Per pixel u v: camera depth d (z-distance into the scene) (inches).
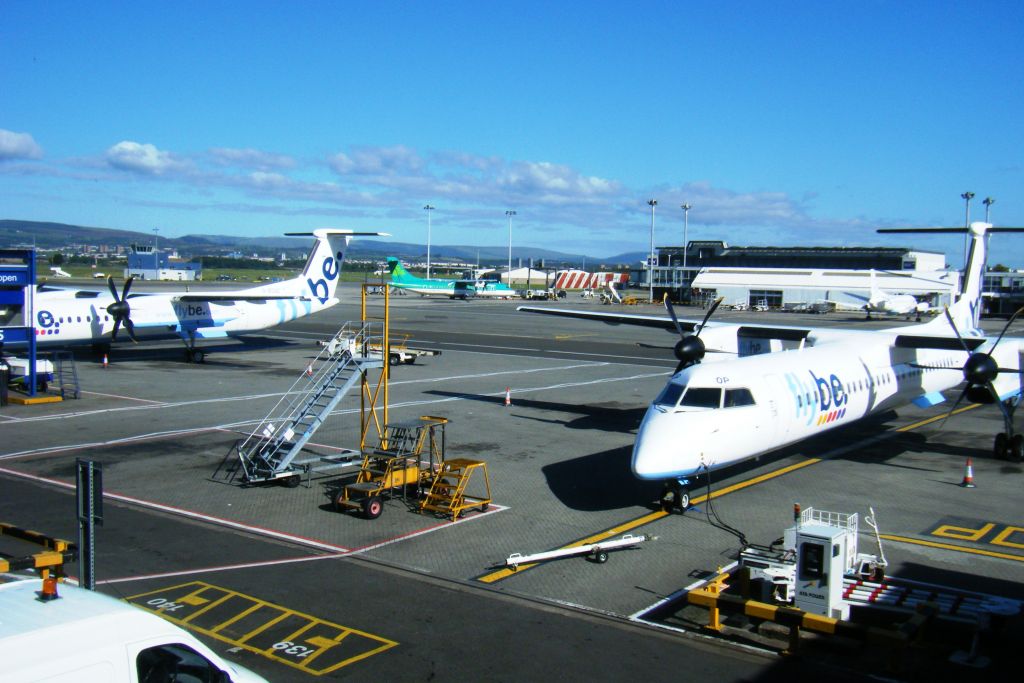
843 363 1021.2
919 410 1437.0
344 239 2268.7
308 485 897.5
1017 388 1103.6
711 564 663.8
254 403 1391.5
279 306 2126.0
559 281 6323.8
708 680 473.4
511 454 1051.3
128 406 1350.9
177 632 314.7
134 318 1827.0
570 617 560.1
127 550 682.8
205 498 840.3
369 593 598.2
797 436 907.4
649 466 746.2
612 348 2450.8
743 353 1208.8
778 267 6008.9
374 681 466.9
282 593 595.8
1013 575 644.7
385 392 925.2
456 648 510.0
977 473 982.4
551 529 754.2
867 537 738.8
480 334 2812.5
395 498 853.8
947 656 506.9
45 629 287.1
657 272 6397.6
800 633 533.0
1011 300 4480.8
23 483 885.2
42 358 1936.5
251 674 352.2
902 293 4468.5
